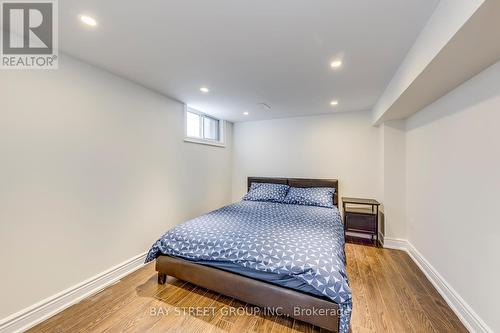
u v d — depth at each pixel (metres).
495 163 1.35
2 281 1.46
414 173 2.71
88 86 1.98
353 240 3.41
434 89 1.82
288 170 4.20
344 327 1.37
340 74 2.20
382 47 1.69
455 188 1.79
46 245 1.69
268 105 3.36
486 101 1.42
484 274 1.44
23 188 1.56
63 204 1.80
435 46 1.26
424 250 2.43
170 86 2.56
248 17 1.35
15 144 1.52
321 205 3.37
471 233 1.58
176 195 3.13
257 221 2.50
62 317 1.68
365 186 3.63
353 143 3.71
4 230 1.47
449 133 1.88
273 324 1.61
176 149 3.13
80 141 1.92
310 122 4.02
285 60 1.91
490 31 1.02
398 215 3.07
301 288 1.55
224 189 4.42
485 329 1.40
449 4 1.11
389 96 2.40
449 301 1.82
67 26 1.45
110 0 1.20
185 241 2.03
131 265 2.40
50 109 1.71
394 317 1.69
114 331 1.54
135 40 1.62
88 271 1.98
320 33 1.51
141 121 2.54
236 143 4.68
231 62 1.96
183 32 1.52
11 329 1.48
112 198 2.21
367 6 1.24
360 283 2.18
